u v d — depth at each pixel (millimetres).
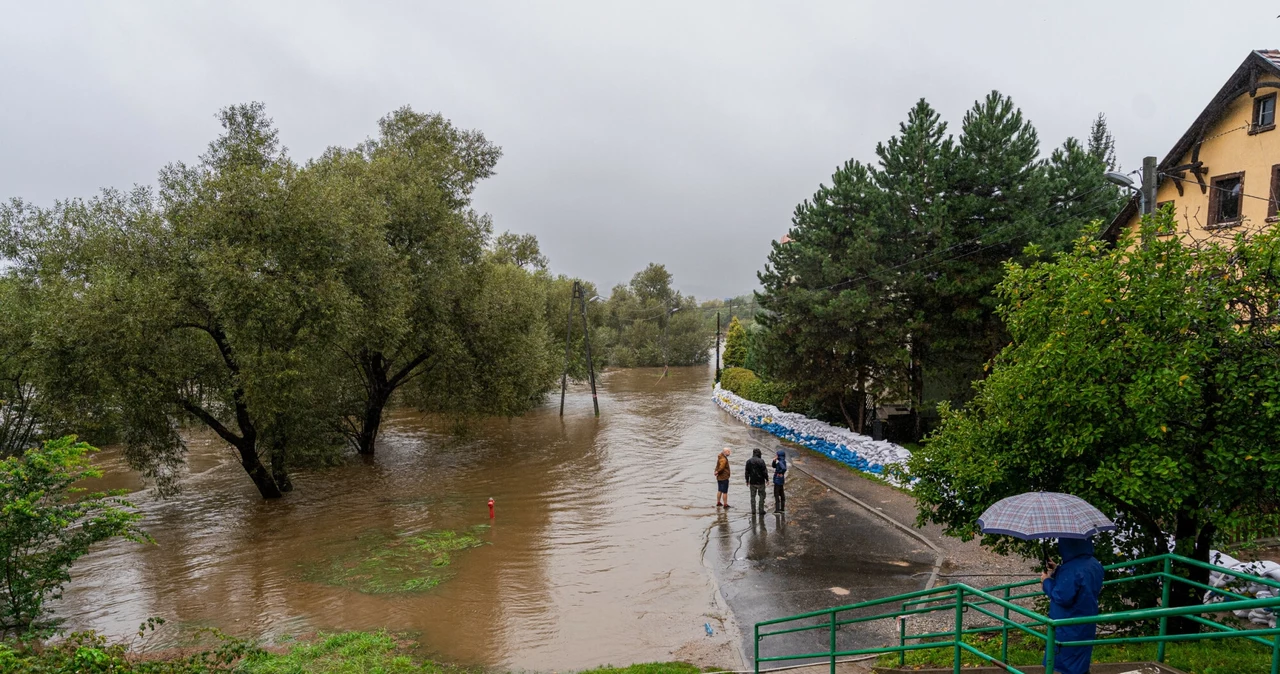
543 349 33562
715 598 12086
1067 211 20297
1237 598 6789
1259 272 6465
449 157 24969
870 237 21938
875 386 23469
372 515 18188
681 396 47719
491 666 9875
